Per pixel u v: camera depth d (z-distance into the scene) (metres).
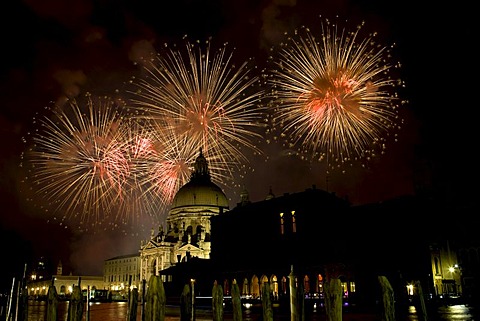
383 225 56.38
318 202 62.56
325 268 54.62
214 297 18.84
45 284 164.50
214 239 74.56
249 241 68.94
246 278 63.72
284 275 58.72
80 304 18.28
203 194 133.25
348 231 57.88
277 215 66.00
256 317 35.38
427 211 60.84
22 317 23.58
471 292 57.09
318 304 44.62
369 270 51.66
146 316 16.25
